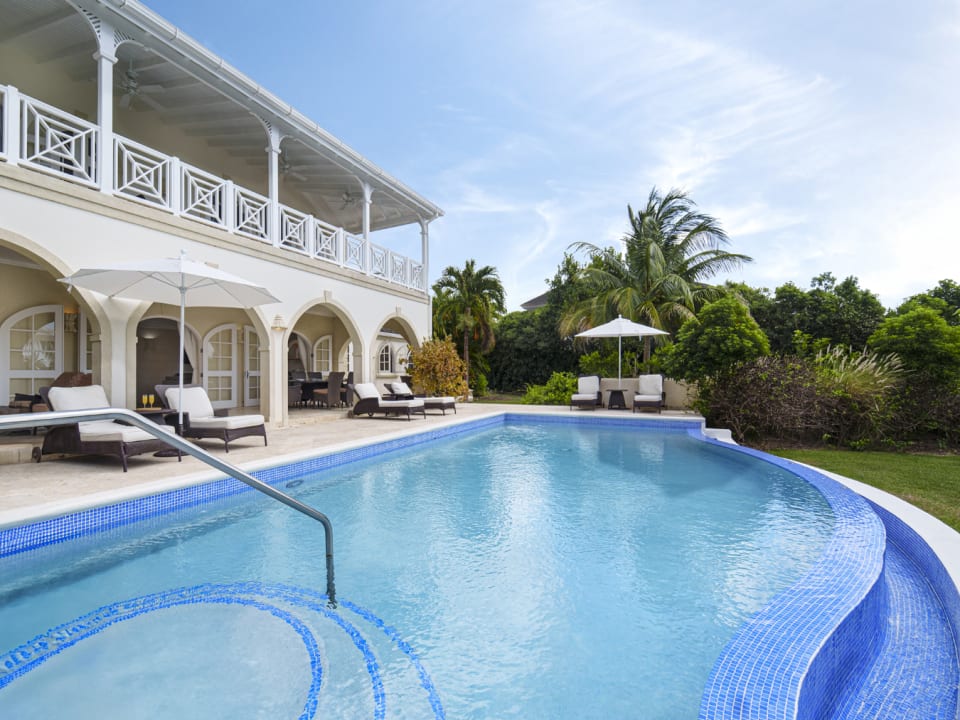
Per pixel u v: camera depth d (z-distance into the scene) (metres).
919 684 2.52
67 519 4.24
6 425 2.04
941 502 5.29
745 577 3.64
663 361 12.59
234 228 9.45
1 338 8.54
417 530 4.67
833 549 3.54
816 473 6.41
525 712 2.25
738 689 2.07
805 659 2.24
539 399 18.48
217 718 2.21
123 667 2.60
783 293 17.27
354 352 13.04
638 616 3.08
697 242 18.19
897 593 3.44
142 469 5.91
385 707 2.28
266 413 9.91
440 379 14.83
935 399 9.56
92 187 7.15
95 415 2.33
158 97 10.08
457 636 2.88
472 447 9.35
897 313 16.86
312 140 11.12
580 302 19.19
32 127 8.90
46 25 7.84
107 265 6.96
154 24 7.42
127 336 7.65
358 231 18.64
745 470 7.26
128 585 3.55
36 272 8.97
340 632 2.93
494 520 4.96
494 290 24.27
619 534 4.54
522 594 3.40
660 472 7.12
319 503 5.55
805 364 10.42
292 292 10.77
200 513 5.14
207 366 12.38
